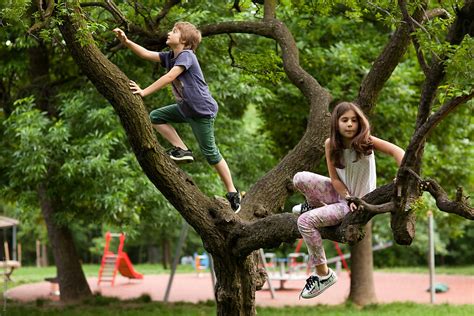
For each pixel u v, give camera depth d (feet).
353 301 67.46
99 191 51.85
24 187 58.59
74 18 22.89
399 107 57.98
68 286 70.79
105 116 50.67
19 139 54.08
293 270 110.93
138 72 53.11
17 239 163.84
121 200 49.73
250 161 62.08
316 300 73.51
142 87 52.34
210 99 23.95
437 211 69.05
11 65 59.67
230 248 26.21
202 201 26.08
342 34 63.77
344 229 19.53
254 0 36.78
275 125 68.18
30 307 64.95
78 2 23.41
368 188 20.36
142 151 24.38
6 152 56.59
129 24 31.76
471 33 20.06
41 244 163.73
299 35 60.29
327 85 58.95
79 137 53.47
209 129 24.21
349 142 19.58
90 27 22.95
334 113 19.65
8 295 79.00
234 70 53.78
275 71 34.78
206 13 48.88
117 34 23.70
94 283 100.68
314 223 20.24
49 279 79.36
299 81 32.27
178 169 25.58
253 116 96.63
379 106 56.95
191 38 23.90
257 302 71.61
